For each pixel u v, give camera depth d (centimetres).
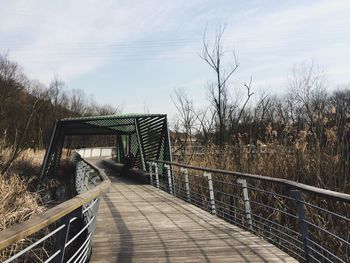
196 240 655
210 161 1193
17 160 1616
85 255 509
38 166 1831
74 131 1981
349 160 773
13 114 3981
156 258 557
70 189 1655
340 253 631
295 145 865
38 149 2797
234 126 1998
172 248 609
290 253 678
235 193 954
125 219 855
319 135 841
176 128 2191
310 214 684
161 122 1612
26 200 835
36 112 3959
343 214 661
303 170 823
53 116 4809
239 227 765
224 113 2091
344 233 652
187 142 1959
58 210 316
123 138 2455
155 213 925
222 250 590
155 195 1259
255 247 603
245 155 1052
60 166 2386
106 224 804
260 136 1157
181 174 1378
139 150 1769
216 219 841
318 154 804
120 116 1511
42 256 638
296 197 496
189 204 1059
